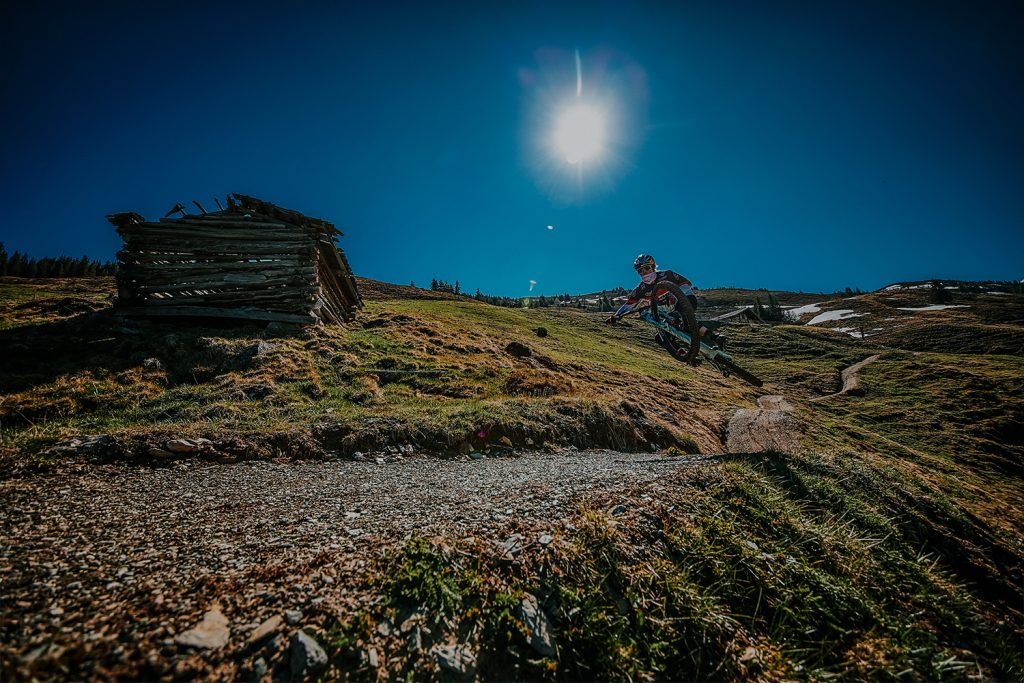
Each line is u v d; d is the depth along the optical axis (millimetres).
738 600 3744
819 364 51781
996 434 30438
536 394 13852
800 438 22938
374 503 4777
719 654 3195
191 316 15508
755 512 4961
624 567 3633
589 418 11484
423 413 9930
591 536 3848
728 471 6086
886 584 4426
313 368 12773
